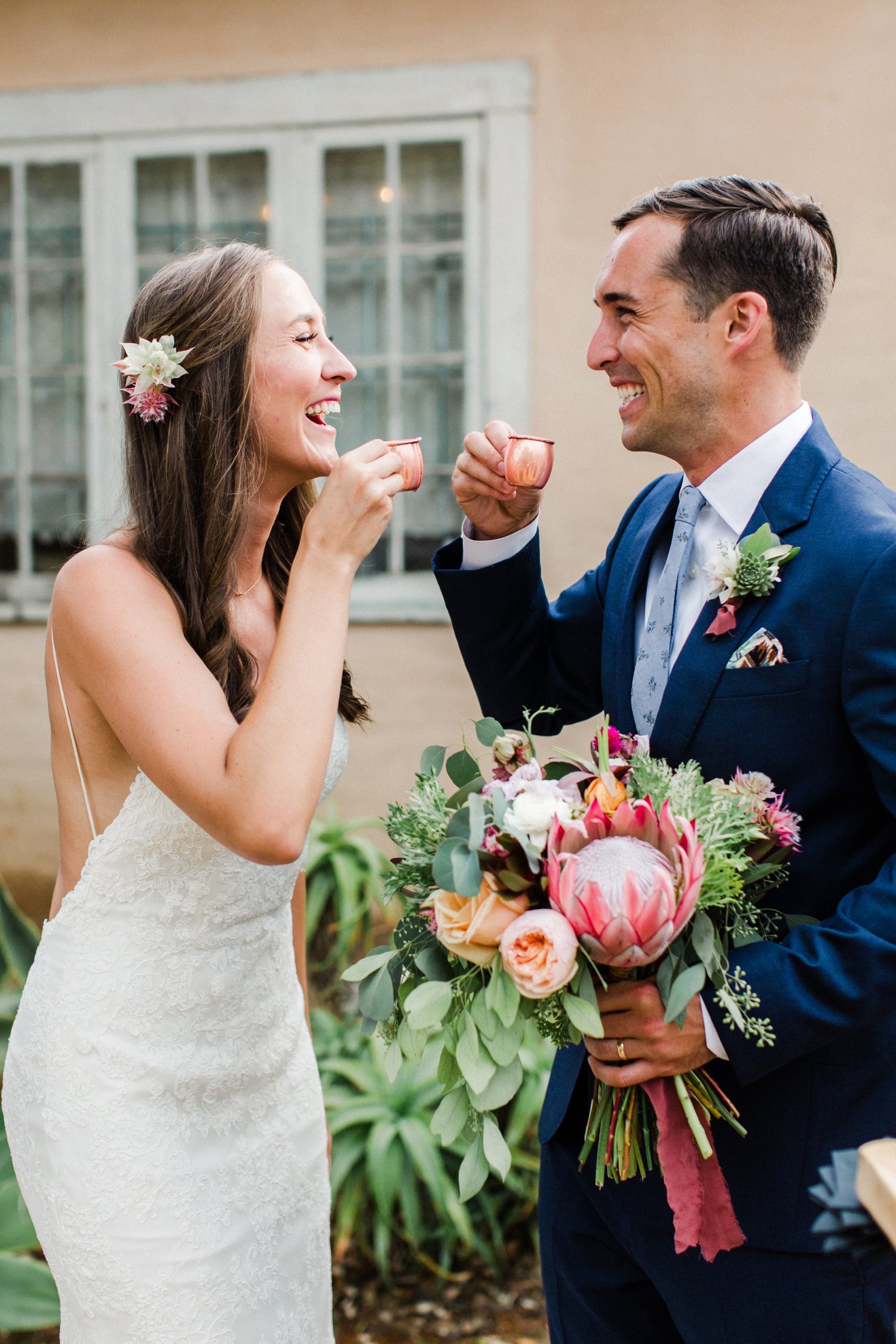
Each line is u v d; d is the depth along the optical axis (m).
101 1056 1.52
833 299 3.92
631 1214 1.49
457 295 4.34
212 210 4.43
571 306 4.12
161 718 1.40
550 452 1.67
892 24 3.82
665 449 1.56
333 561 1.44
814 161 3.90
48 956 1.60
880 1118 1.42
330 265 4.39
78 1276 1.53
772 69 3.91
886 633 1.32
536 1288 2.73
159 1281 1.53
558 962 1.20
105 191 4.43
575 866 1.23
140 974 1.54
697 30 3.94
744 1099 1.43
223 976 1.59
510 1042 1.29
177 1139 1.56
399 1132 2.64
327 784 1.79
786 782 1.42
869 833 1.42
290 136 4.28
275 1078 1.71
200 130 4.33
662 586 1.60
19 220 4.53
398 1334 2.58
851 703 1.35
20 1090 1.59
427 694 4.33
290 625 1.41
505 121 4.11
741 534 1.50
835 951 1.31
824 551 1.40
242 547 1.71
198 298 1.56
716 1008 1.32
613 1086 1.35
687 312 1.46
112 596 1.46
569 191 4.09
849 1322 1.39
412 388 4.39
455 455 4.40
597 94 4.03
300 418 1.61
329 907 3.35
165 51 4.32
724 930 1.36
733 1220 1.34
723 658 1.44
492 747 1.48
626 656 1.65
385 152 4.29
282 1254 1.70
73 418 4.66
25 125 4.43
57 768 1.60
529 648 1.87
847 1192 0.93
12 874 4.50
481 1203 2.82
